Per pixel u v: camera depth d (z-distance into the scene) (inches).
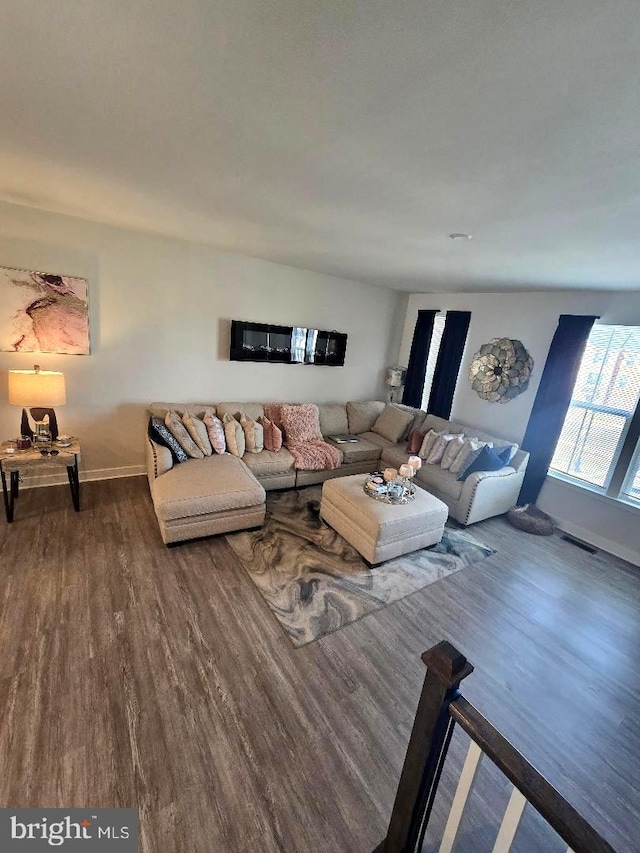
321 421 191.6
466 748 70.2
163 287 147.3
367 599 103.8
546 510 160.6
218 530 122.0
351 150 53.6
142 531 122.3
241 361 173.5
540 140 44.9
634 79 32.4
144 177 74.7
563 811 30.9
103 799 56.0
